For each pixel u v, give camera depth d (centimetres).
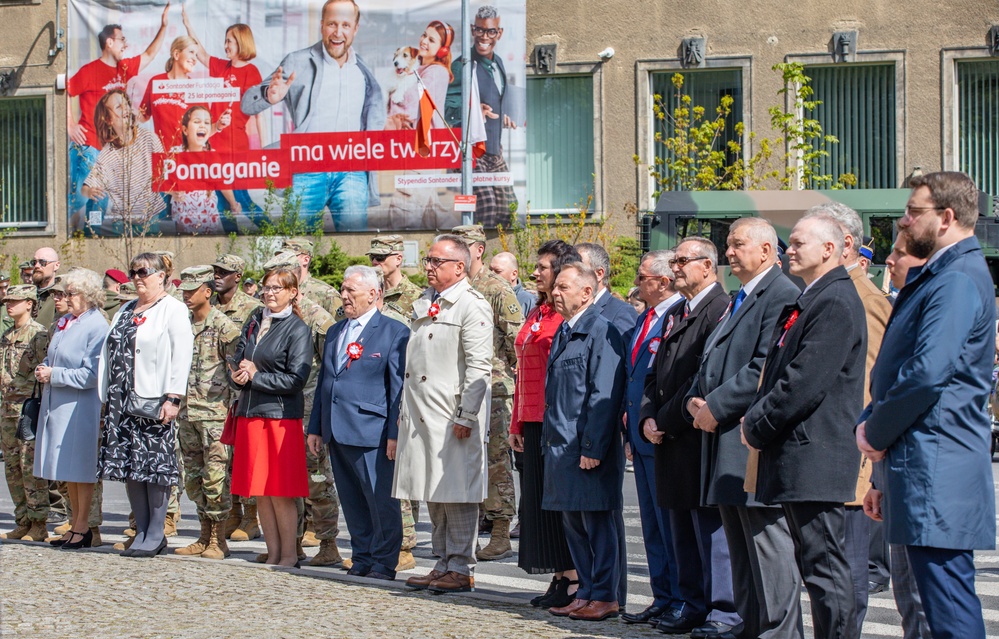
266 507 859
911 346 483
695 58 2227
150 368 866
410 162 2253
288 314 849
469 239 970
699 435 651
